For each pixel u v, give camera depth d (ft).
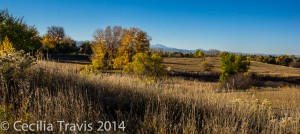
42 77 21.24
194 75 165.89
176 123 17.58
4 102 16.15
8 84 18.56
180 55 377.09
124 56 177.37
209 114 19.29
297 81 159.94
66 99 16.98
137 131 16.15
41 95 17.43
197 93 23.81
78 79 23.73
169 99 21.38
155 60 83.30
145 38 198.49
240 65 132.05
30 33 56.65
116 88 23.59
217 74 173.06
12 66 20.30
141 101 20.43
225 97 24.59
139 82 28.19
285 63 358.02
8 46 39.40
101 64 127.44
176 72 172.96
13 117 14.96
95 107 17.94
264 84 121.90
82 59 219.61
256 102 23.35
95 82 24.18
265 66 285.84
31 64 22.88
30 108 15.62
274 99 47.14
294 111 24.67
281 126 18.01
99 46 194.08
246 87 105.40
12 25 52.34
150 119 16.92
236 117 18.97
